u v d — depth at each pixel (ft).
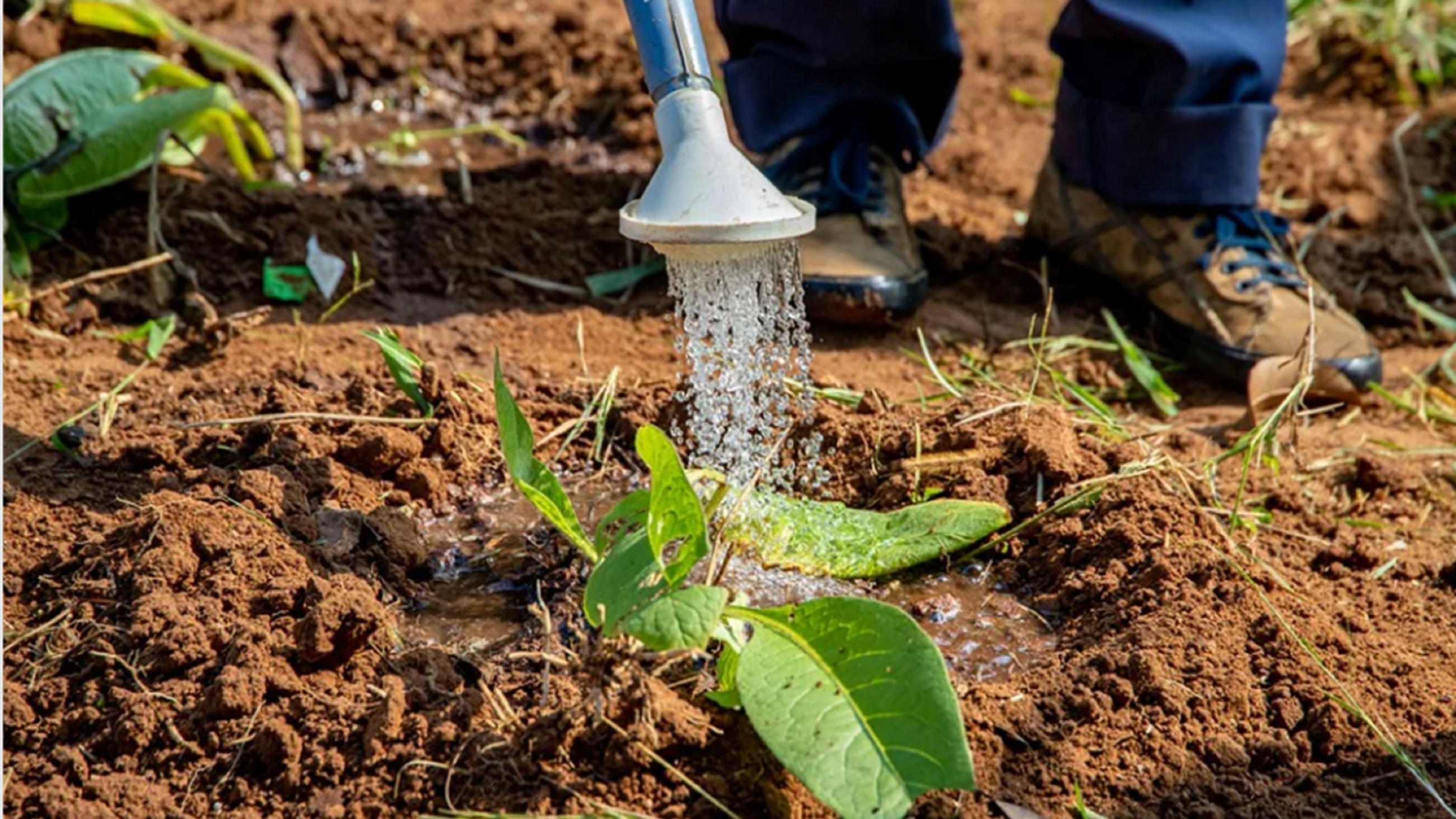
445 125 7.83
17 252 6.51
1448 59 8.89
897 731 4.65
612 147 7.67
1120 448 5.79
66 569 5.34
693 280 5.24
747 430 5.57
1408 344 6.88
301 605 5.21
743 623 5.08
